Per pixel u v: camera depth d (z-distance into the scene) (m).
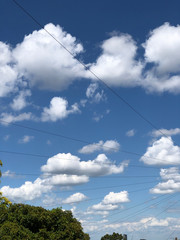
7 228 27.70
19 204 31.33
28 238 27.53
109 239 74.38
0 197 37.78
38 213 30.09
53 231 30.05
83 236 31.23
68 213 31.91
